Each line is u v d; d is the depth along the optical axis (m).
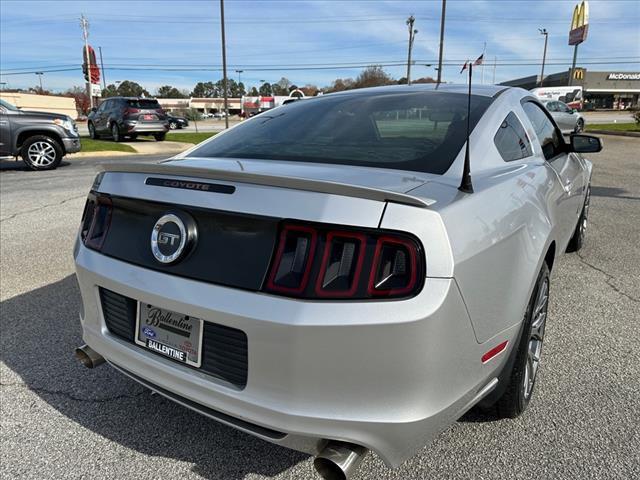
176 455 2.24
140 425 2.44
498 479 2.06
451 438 2.30
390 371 1.56
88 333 2.26
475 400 1.89
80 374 2.88
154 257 1.89
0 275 4.47
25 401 2.62
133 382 2.81
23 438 2.34
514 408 2.31
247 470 2.15
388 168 2.06
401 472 2.11
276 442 1.72
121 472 2.14
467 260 1.64
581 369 2.87
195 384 1.80
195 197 1.82
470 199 1.80
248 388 1.69
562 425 2.38
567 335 3.28
